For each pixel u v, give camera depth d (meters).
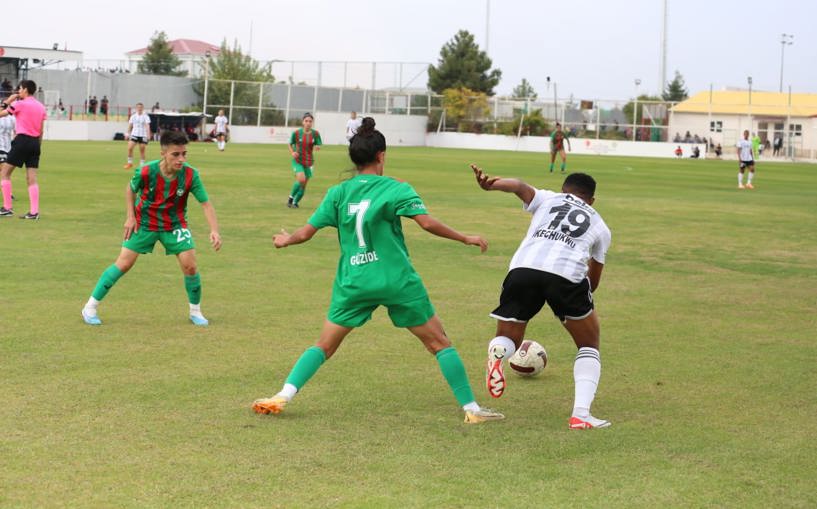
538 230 6.26
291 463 5.11
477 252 14.26
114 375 6.88
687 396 6.78
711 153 68.69
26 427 5.60
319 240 14.88
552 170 37.81
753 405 6.56
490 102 71.50
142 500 4.51
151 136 57.25
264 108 65.06
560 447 5.53
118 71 62.88
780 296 11.29
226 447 5.35
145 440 5.43
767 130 72.75
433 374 7.21
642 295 11.17
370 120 6.10
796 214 22.25
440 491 4.74
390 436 5.66
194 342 8.03
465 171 35.34
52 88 60.75
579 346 6.23
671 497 4.73
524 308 6.11
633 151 67.06
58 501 4.47
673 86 117.56
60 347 7.68
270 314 9.31
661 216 20.89
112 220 16.14
